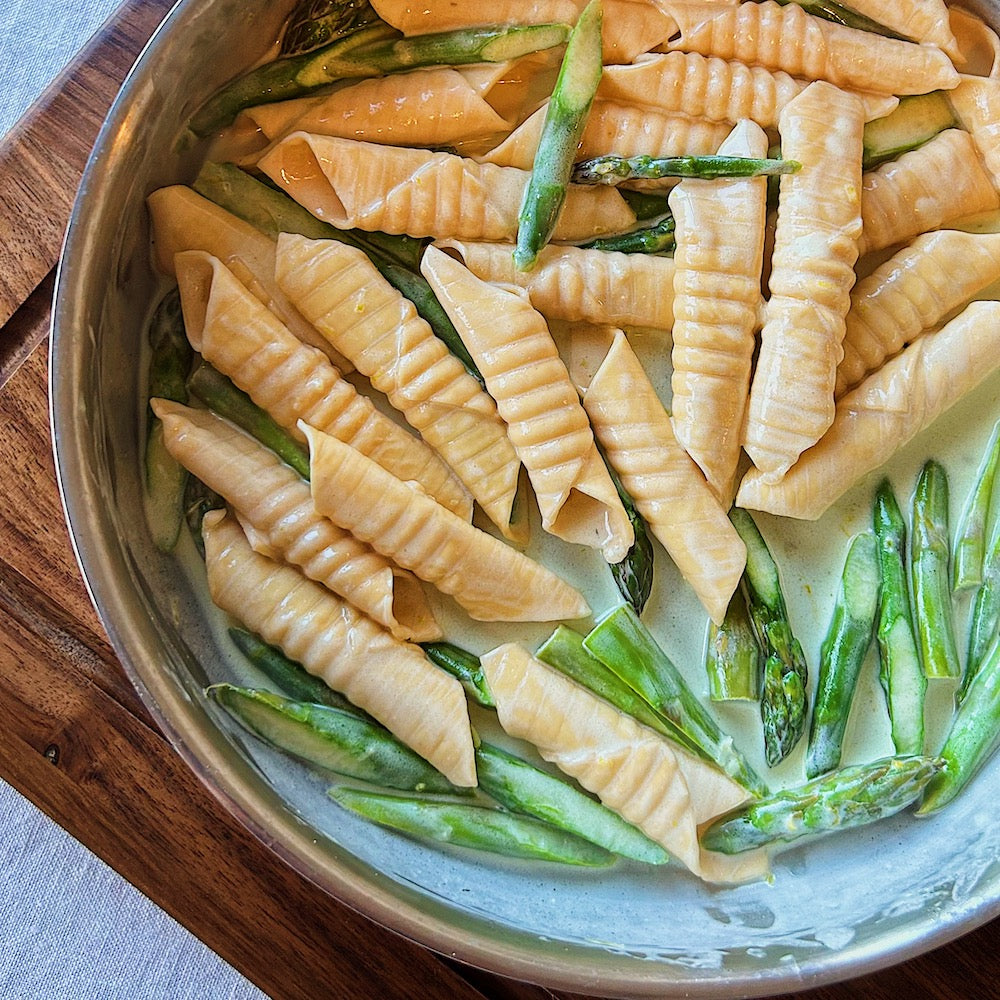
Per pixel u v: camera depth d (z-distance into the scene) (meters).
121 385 0.30
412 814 0.30
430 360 0.30
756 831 0.30
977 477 0.31
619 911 0.30
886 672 0.31
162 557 0.30
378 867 0.29
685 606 0.31
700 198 0.30
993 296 0.32
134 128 0.28
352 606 0.30
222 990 0.36
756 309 0.30
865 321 0.30
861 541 0.31
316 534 0.30
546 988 0.30
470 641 0.31
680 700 0.30
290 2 0.30
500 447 0.30
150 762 0.31
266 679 0.30
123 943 0.36
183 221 0.30
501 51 0.30
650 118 0.31
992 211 0.31
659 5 0.31
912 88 0.31
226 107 0.30
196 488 0.30
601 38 0.30
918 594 0.31
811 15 0.31
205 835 0.31
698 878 0.31
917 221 0.31
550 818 0.30
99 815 0.31
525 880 0.30
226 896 0.31
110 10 0.36
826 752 0.30
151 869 0.31
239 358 0.30
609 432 0.30
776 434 0.30
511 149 0.31
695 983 0.28
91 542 0.27
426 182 0.30
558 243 0.31
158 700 0.27
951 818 0.31
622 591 0.30
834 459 0.30
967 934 0.30
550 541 0.31
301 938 0.31
